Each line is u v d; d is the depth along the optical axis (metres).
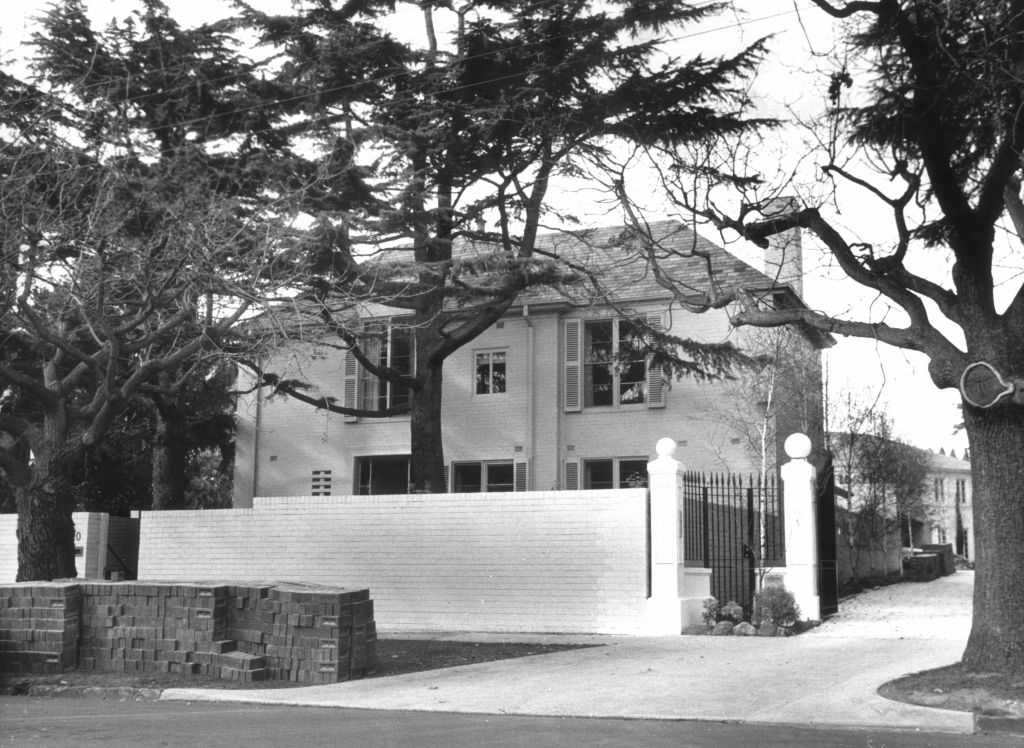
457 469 26.69
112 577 22.11
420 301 20.11
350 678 11.88
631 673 11.70
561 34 17.55
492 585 17.22
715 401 24.14
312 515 18.80
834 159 12.20
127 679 11.96
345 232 16.53
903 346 10.80
